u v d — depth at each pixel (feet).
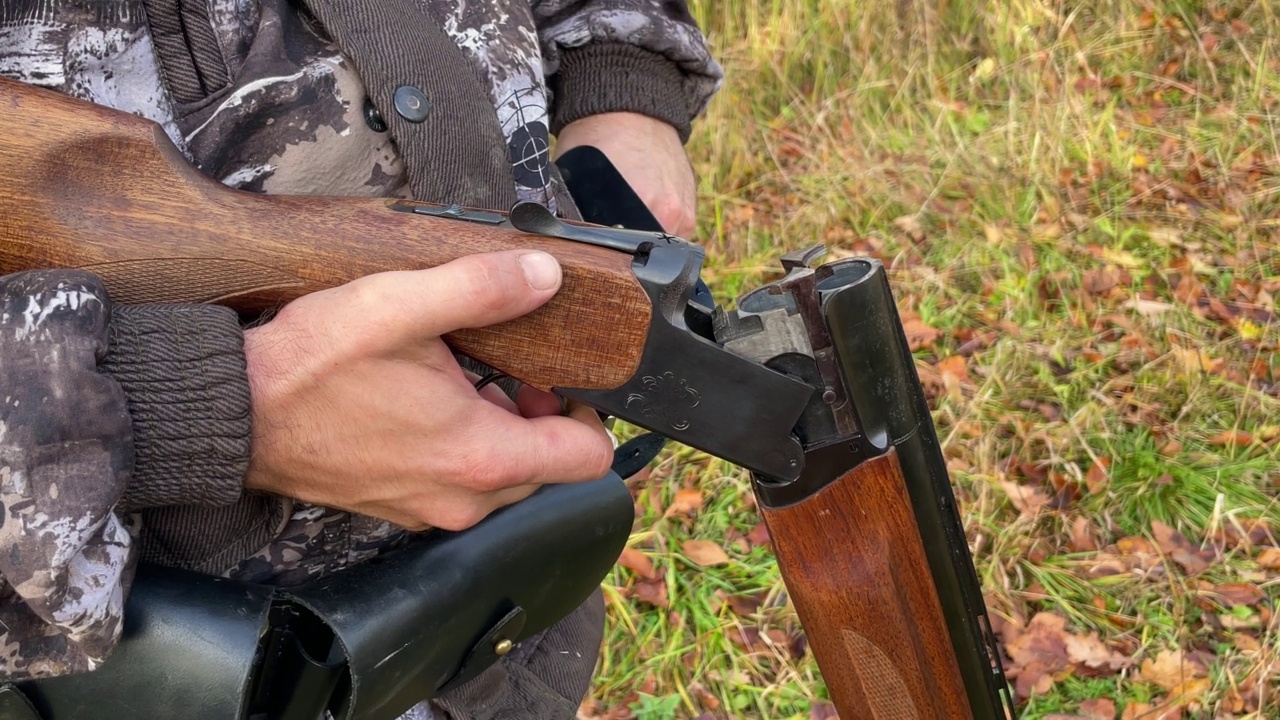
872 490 2.81
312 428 2.35
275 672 2.68
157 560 2.67
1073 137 11.71
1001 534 7.86
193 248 2.39
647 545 8.10
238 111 2.57
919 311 10.18
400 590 2.69
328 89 2.66
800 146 11.96
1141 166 11.57
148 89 2.52
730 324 2.57
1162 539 7.84
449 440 2.40
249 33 2.60
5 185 2.25
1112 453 8.38
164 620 2.43
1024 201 11.00
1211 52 12.78
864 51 12.49
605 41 3.73
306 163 2.69
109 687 2.43
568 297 2.41
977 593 3.25
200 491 2.26
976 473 8.39
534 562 2.97
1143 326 9.70
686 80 4.04
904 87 12.20
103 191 2.34
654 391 2.54
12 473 1.98
